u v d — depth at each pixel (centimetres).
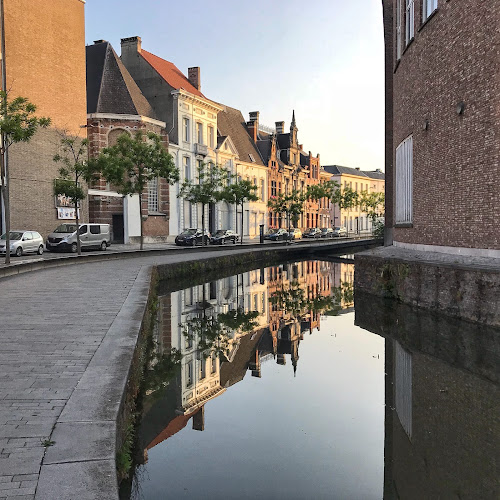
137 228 3978
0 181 2923
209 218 5166
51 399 459
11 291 1234
